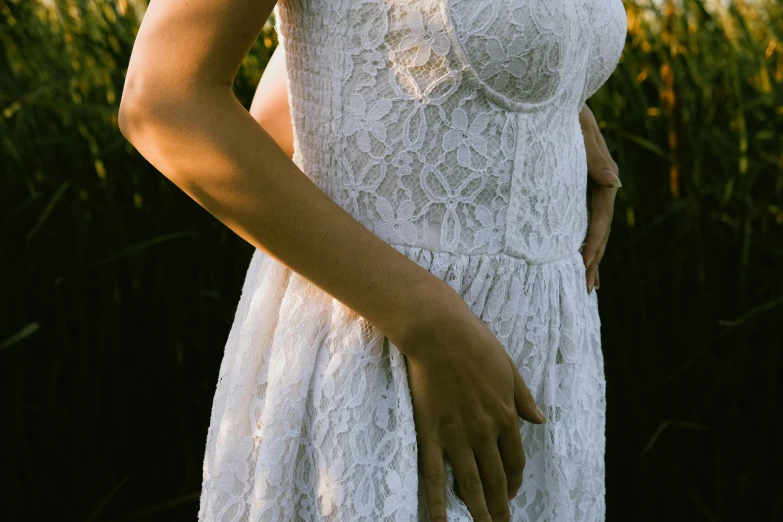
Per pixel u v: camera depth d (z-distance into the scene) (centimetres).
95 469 160
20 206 158
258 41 154
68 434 158
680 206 148
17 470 161
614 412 156
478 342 64
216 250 159
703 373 157
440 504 67
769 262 161
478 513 67
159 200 161
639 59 162
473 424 65
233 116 59
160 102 59
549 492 79
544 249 76
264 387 72
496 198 70
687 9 164
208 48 58
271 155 60
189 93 59
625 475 161
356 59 66
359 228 62
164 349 161
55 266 162
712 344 161
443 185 68
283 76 87
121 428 163
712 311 159
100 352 158
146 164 159
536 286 75
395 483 66
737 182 160
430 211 69
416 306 62
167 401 163
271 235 61
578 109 81
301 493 69
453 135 67
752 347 160
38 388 163
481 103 67
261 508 68
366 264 62
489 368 64
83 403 159
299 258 61
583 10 73
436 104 66
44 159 169
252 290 78
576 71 74
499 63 65
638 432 155
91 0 170
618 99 162
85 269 150
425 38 64
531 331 75
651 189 166
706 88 168
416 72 65
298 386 68
